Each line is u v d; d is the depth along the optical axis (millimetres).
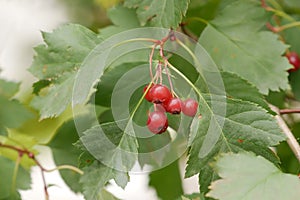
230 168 538
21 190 656
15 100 673
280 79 616
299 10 705
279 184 532
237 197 530
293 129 702
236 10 633
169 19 579
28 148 667
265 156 552
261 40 625
